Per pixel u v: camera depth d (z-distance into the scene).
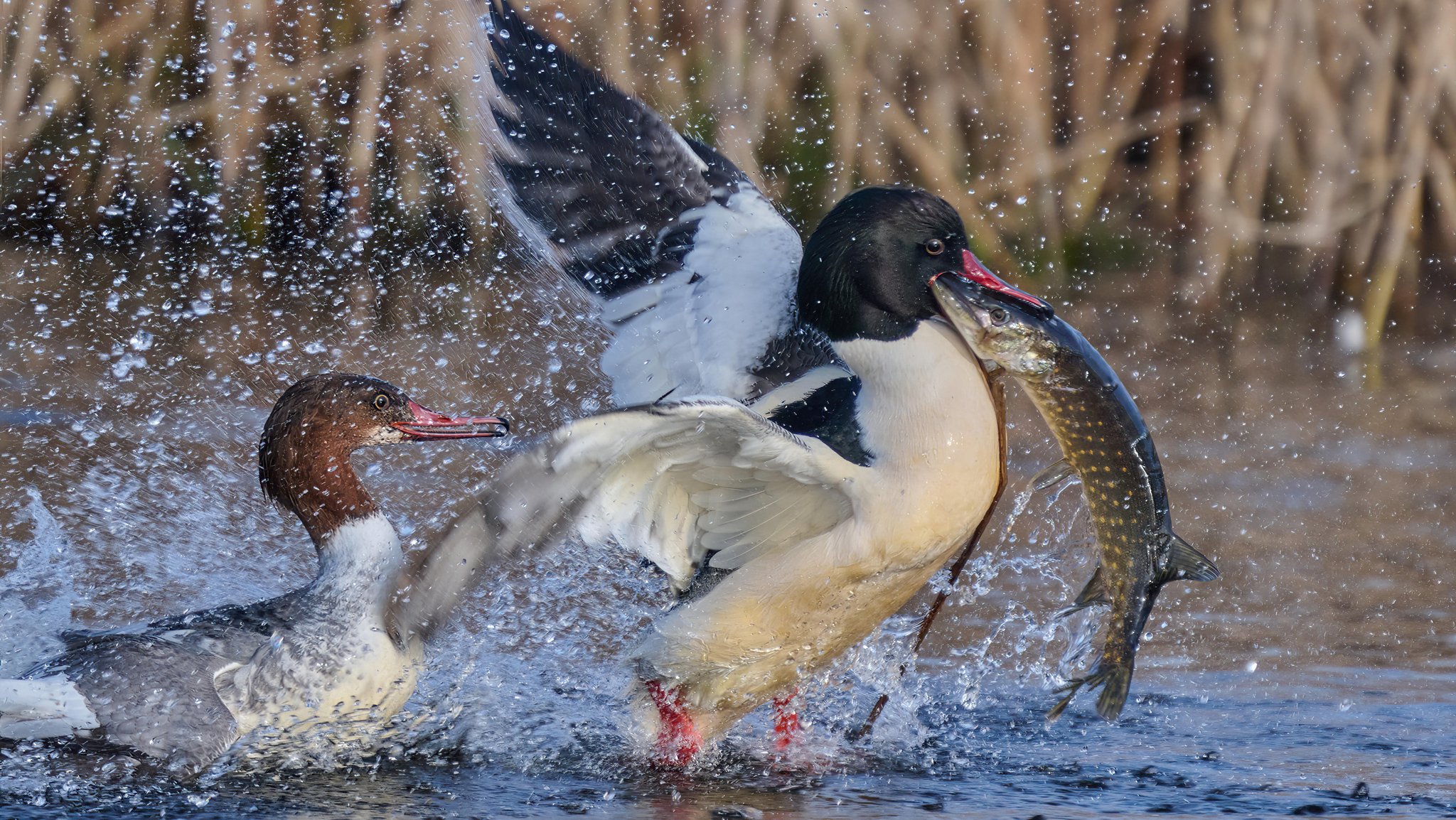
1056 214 21.58
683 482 7.57
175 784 7.27
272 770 7.60
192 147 18.02
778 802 7.17
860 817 6.91
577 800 7.18
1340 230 21.05
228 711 7.41
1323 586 11.13
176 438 12.93
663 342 9.16
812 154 19.06
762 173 18.69
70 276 17.48
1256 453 15.28
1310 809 7.00
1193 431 16.17
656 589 8.91
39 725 7.25
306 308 16.80
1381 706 8.73
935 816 6.93
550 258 9.83
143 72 18.08
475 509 7.17
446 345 15.72
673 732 7.99
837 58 18.67
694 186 9.62
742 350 8.80
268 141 17.89
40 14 17.47
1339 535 12.49
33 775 7.22
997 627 9.62
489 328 15.63
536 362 13.18
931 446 7.48
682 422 7.04
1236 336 20.25
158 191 18.05
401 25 17.42
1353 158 20.34
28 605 8.98
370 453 12.42
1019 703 8.88
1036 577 11.30
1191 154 22.12
